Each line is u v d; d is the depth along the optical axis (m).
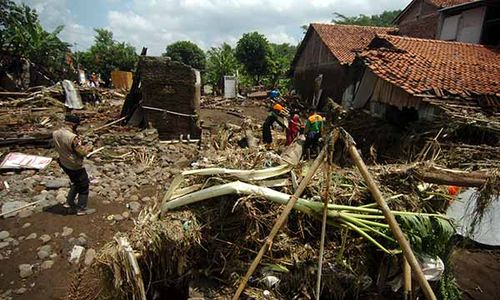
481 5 13.91
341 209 2.80
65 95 14.30
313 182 3.37
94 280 3.51
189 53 45.16
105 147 8.53
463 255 4.82
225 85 26.23
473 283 4.25
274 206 3.17
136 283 2.56
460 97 8.19
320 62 20.84
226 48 35.50
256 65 35.03
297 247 3.12
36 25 20.70
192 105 10.27
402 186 3.42
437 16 17.78
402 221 2.79
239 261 3.03
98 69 36.69
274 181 3.35
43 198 5.41
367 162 8.12
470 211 4.59
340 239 3.16
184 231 2.91
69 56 27.55
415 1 19.53
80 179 4.89
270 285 2.85
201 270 3.03
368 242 3.06
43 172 6.64
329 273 2.91
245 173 3.27
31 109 12.24
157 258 2.91
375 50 11.55
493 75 9.95
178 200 3.15
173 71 9.91
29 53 20.28
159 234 2.85
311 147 8.41
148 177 6.84
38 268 3.89
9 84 17.69
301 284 2.88
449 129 7.18
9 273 3.79
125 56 37.75
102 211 5.23
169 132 10.33
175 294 3.20
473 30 14.54
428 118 8.09
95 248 4.34
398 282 2.91
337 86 18.11
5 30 18.64
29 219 4.80
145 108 10.05
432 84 8.69
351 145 2.37
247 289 2.82
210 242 3.04
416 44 12.46
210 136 10.99
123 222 5.00
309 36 22.69
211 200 3.24
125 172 6.98
